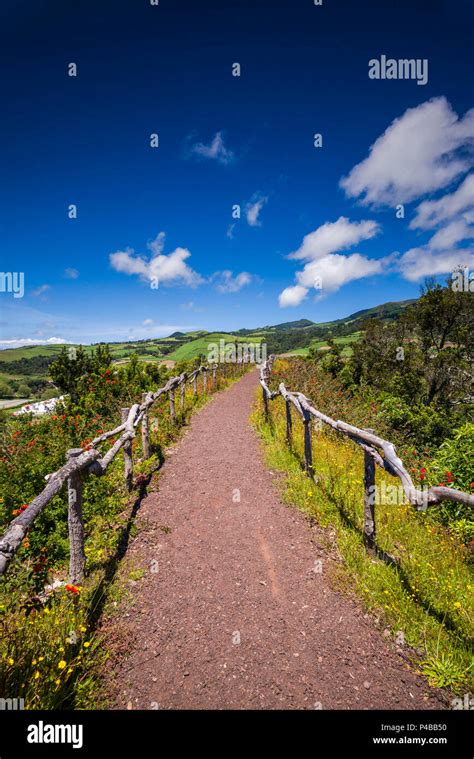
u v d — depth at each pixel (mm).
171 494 5766
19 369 98750
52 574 3727
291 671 2709
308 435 6059
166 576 3781
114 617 3172
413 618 3102
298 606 3350
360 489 5516
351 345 29375
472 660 2664
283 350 73375
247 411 12883
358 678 2641
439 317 22609
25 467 5621
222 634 3047
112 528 4590
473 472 5566
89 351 14188
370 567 3717
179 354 74000
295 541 4410
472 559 4016
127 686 2582
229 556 4148
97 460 4020
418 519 4922
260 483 6230
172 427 9547
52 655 2590
